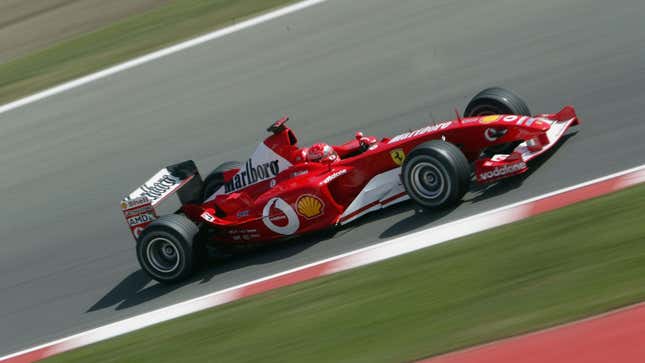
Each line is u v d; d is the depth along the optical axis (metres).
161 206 47.19
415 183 34.00
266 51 62.69
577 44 47.66
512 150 36.09
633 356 20.19
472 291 26.66
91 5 90.75
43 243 47.19
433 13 59.06
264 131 51.88
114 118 61.00
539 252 27.64
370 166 35.88
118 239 44.72
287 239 37.72
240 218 37.12
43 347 35.59
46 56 78.06
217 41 67.25
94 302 38.66
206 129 54.91
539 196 32.44
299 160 37.03
